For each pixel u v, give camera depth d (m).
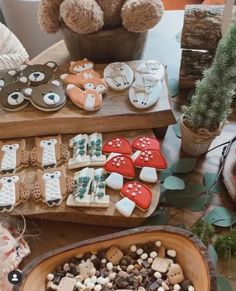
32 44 1.10
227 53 0.56
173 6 1.16
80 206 0.58
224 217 0.61
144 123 0.67
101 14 0.68
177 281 0.51
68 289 0.50
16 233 0.59
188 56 0.77
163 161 0.62
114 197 0.60
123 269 0.53
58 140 0.66
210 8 0.74
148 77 0.69
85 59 0.74
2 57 0.79
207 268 0.47
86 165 0.63
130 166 0.62
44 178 0.61
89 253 0.53
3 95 0.68
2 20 1.20
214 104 0.61
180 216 0.61
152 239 0.53
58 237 0.60
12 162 0.63
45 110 0.66
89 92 0.68
